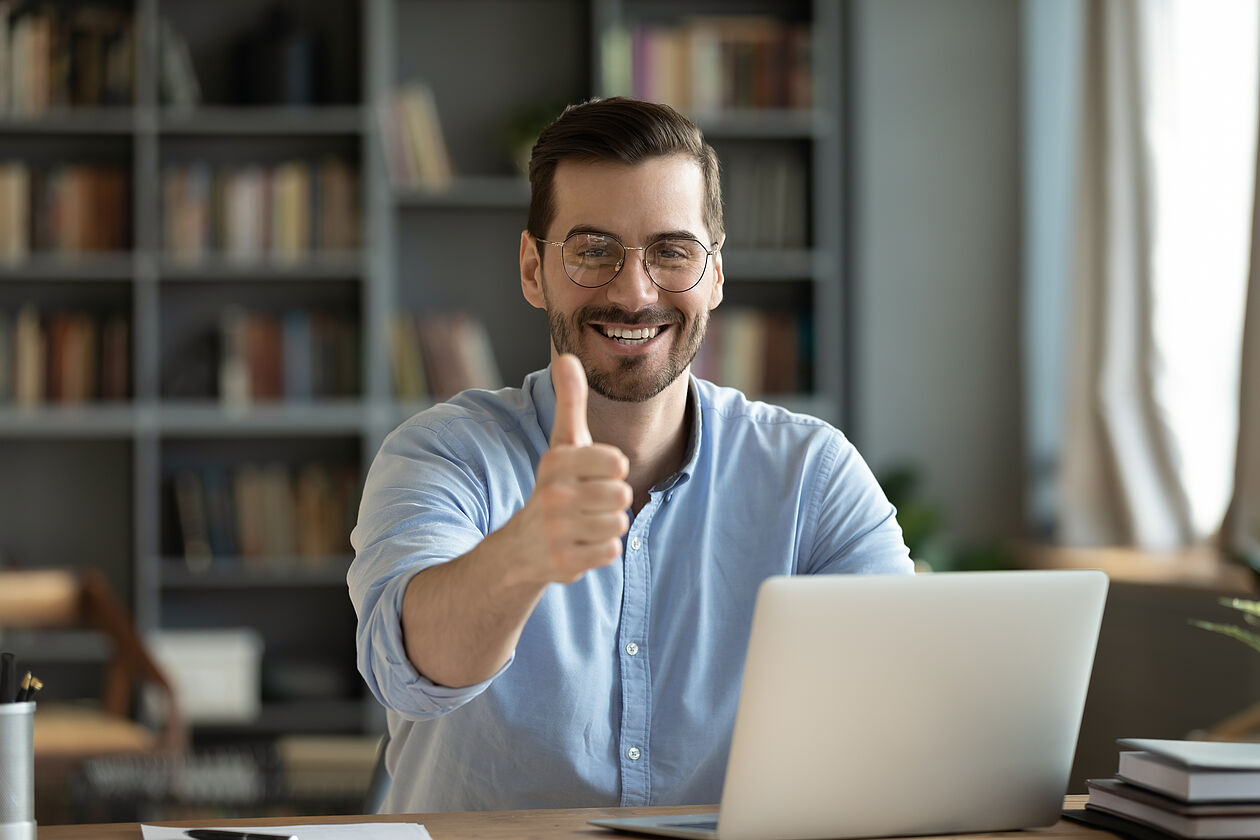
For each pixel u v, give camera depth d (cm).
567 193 154
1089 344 420
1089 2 419
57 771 339
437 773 156
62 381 441
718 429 169
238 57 456
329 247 450
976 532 464
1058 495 439
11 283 459
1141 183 407
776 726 110
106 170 446
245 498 448
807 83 462
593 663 155
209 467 466
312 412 446
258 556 448
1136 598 293
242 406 446
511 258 482
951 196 468
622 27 481
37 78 440
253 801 388
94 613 366
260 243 447
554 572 107
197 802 385
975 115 467
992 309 467
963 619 113
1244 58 383
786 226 468
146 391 443
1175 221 401
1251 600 269
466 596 116
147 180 443
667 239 154
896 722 113
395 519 141
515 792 154
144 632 441
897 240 467
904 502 447
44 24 441
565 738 153
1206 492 396
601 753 155
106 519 466
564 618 155
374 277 447
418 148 455
